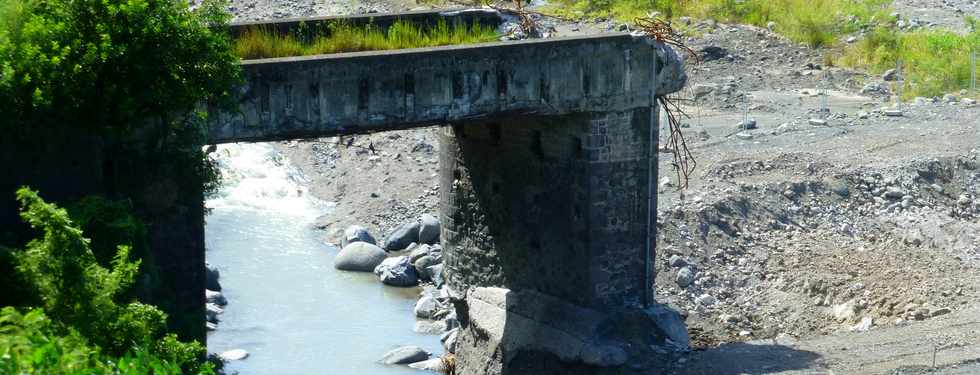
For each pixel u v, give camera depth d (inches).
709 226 1012.5
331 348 975.0
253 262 1151.0
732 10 1644.9
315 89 765.3
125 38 682.2
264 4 1860.2
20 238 691.4
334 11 1809.8
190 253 754.2
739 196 1054.4
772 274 968.9
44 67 663.8
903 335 836.6
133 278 637.3
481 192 912.3
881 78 1460.4
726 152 1168.8
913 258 976.9
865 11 1668.3
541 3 1678.2
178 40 691.4
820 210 1060.5
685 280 951.6
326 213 1270.9
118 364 467.2
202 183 751.1
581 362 836.6
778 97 1391.5
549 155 855.7
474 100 800.3
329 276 1123.3
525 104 811.4
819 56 1530.5
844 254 992.2
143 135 725.9
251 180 1330.0
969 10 1728.6
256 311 1042.7
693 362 824.9
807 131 1237.1
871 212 1065.5
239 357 949.2
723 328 906.1
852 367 794.8
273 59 761.0
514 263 898.7
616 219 848.9
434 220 1187.3
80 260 580.7
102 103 683.4
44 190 696.4
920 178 1109.7
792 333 894.4
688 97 1395.2
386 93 780.6
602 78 827.4
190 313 760.3
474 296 920.3
